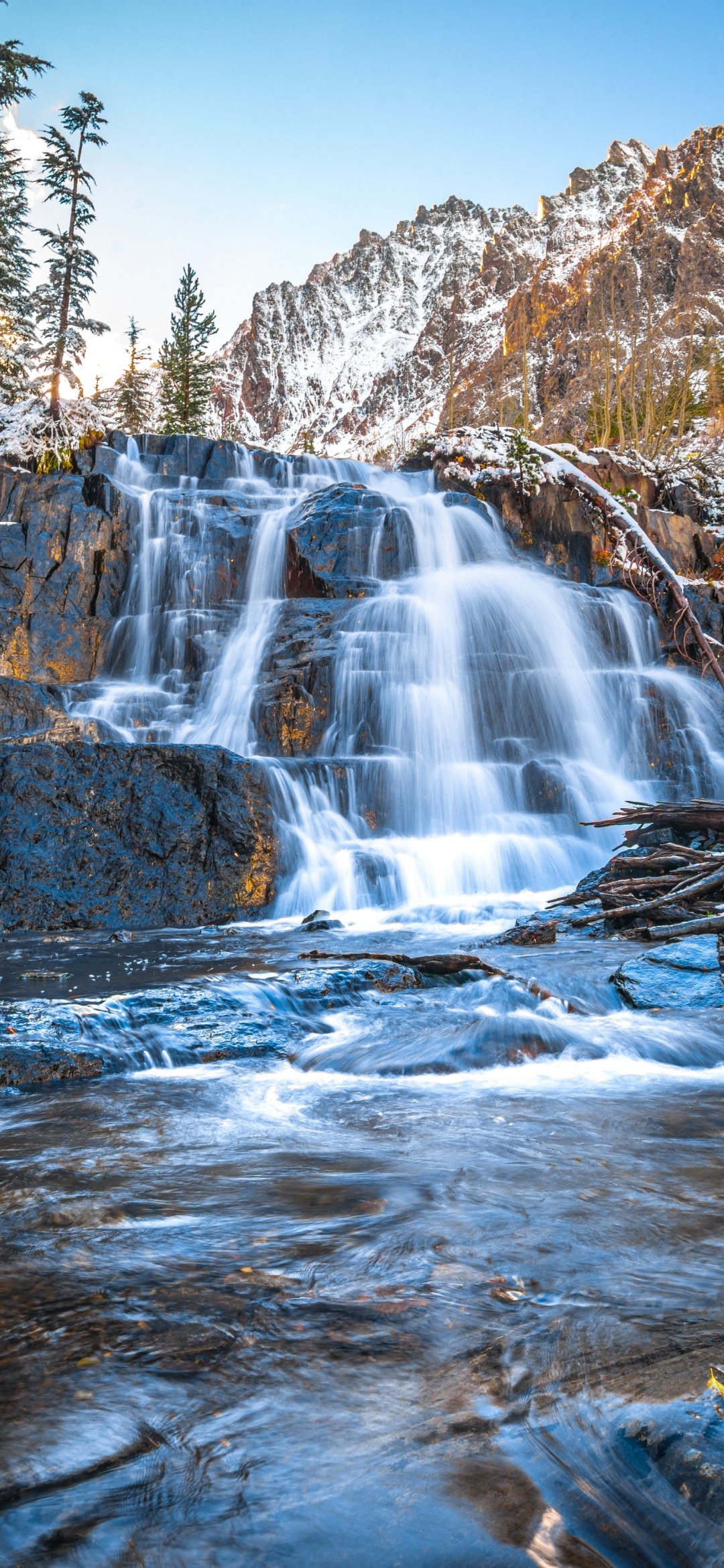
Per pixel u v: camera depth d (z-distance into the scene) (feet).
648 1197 11.21
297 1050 19.30
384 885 43.14
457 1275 9.00
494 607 62.39
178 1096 16.26
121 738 54.24
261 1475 5.92
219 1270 9.16
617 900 34.86
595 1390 6.73
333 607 62.95
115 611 68.95
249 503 78.18
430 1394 6.82
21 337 138.10
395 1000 22.82
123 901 39.40
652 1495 5.51
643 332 224.94
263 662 59.98
